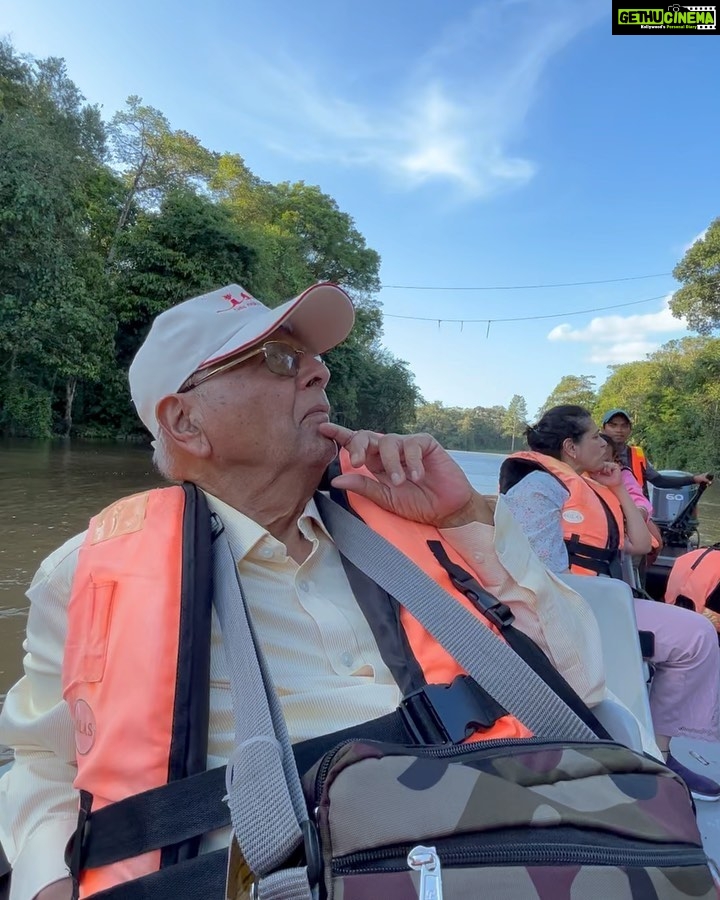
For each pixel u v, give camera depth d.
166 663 0.83
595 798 0.68
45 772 0.97
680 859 0.63
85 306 18.14
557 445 2.41
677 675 1.85
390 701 0.97
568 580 1.71
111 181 23.72
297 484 1.12
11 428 18.67
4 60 19.52
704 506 13.36
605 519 2.23
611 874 0.60
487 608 1.06
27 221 15.59
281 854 0.63
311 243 39.38
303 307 1.11
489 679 0.95
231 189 35.72
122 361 22.45
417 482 1.10
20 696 1.04
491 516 1.18
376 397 37.25
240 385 1.07
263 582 1.03
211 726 0.89
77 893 0.79
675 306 29.70
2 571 4.74
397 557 1.08
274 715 0.79
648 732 1.39
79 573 0.93
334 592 1.09
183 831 0.76
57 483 9.91
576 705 1.01
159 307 21.30
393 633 1.01
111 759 0.79
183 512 1.00
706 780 1.85
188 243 22.17
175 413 1.10
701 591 2.53
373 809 0.63
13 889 0.88
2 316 16.11
